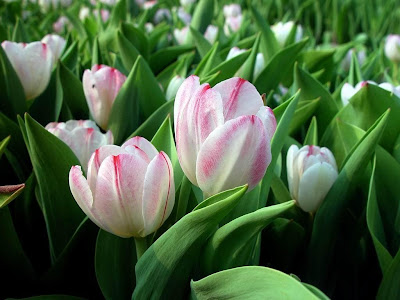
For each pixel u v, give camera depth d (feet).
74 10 5.23
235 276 0.93
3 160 1.73
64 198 1.35
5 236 1.28
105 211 0.99
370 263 1.54
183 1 5.17
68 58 2.38
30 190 1.49
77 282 1.40
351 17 5.75
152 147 1.10
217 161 0.93
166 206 1.01
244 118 0.89
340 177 1.37
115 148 1.03
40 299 1.13
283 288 0.84
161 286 1.09
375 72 3.18
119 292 1.25
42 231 1.58
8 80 1.85
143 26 3.39
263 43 2.84
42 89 1.95
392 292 1.25
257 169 0.95
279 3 6.54
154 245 1.04
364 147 1.31
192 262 1.09
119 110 1.73
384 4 6.94
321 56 2.76
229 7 4.96
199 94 0.92
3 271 1.34
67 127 1.65
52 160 1.32
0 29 2.70
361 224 1.46
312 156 1.40
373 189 1.35
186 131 0.95
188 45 2.88
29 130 1.28
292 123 1.86
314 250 1.44
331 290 1.51
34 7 5.49
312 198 1.41
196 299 1.05
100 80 1.73
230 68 1.98
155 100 1.92
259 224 0.98
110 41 3.03
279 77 2.18
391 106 1.66
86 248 1.37
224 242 1.07
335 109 1.93
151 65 2.88
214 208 0.93
